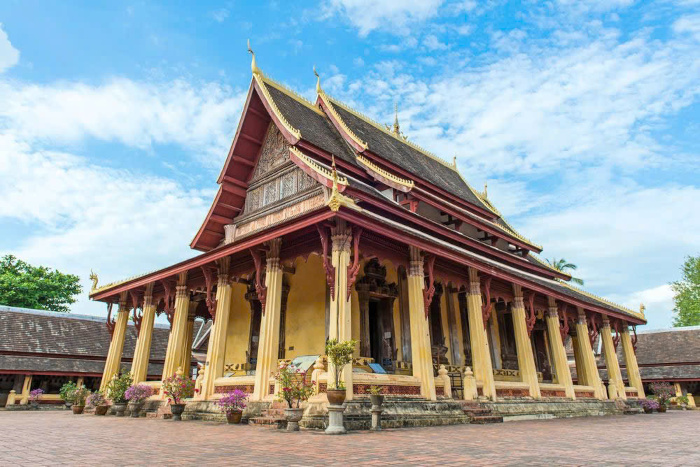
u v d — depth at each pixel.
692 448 7.52
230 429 10.96
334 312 12.02
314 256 18.41
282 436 9.20
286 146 20.03
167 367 17.70
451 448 7.25
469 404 14.84
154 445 7.72
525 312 20.05
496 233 24.64
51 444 7.97
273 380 13.34
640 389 26.98
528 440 8.64
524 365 18.72
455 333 20.50
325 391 11.85
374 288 17.44
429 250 14.55
